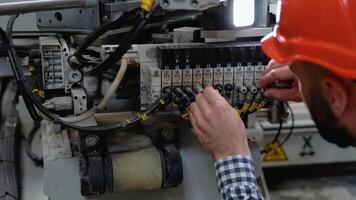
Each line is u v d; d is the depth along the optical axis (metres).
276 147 2.32
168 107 1.04
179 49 1.01
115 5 1.16
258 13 1.07
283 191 2.53
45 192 1.05
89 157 1.04
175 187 1.15
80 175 1.03
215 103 0.92
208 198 1.18
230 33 1.05
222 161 0.91
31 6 0.89
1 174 1.41
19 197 1.37
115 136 1.16
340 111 0.68
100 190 1.03
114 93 1.12
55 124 1.10
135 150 1.10
